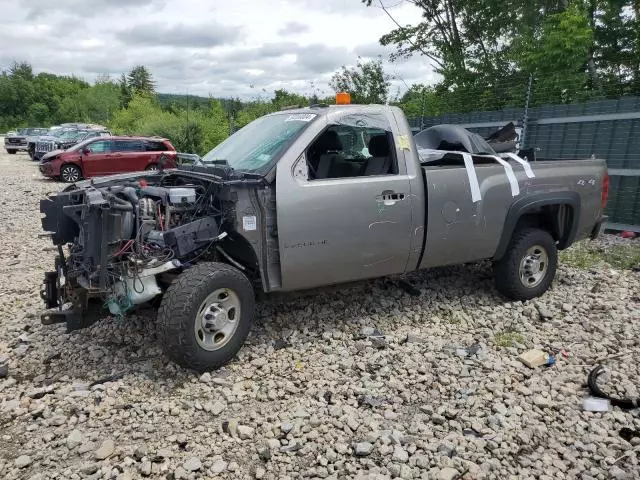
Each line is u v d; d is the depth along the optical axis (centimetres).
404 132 473
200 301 375
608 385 384
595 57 1364
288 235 411
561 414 350
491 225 504
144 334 457
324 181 427
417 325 487
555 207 555
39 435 326
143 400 363
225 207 406
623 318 501
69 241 416
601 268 663
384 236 452
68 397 362
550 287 582
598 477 290
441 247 485
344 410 349
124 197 392
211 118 2412
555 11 1619
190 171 450
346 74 2036
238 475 290
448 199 479
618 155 885
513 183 512
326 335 455
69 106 6988
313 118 444
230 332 399
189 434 326
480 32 1922
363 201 438
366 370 405
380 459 303
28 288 597
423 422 341
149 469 290
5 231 929
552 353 436
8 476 289
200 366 383
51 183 1711
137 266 376
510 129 734
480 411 351
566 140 972
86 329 470
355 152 460
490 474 291
